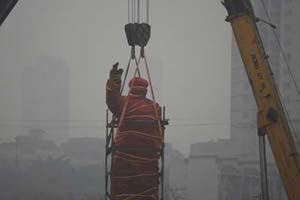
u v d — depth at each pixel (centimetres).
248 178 10944
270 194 9819
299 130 11219
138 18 3662
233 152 11738
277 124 1956
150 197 1834
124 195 1822
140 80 1930
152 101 1920
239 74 12275
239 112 12056
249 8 2042
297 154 1936
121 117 1816
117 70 1822
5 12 2034
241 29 2036
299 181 1917
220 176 11275
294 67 11775
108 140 1916
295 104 11469
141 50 2033
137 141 1847
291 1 12025
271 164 9994
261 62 1998
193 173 11512
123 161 1834
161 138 1866
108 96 1833
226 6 2072
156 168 1867
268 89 1977
